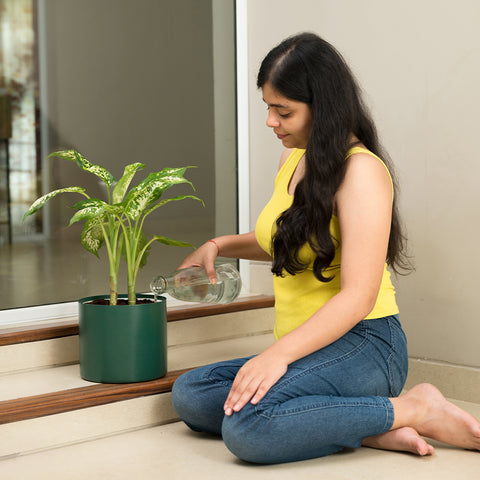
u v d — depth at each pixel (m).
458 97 1.95
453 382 1.99
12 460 1.52
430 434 1.54
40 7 2.12
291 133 1.53
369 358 1.53
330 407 1.44
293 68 1.47
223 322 2.28
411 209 2.06
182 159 2.42
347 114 1.49
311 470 1.45
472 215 1.94
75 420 1.63
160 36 2.35
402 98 2.07
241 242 1.89
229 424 1.45
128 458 1.53
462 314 1.97
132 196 1.71
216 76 2.49
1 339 1.84
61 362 1.94
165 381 1.77
